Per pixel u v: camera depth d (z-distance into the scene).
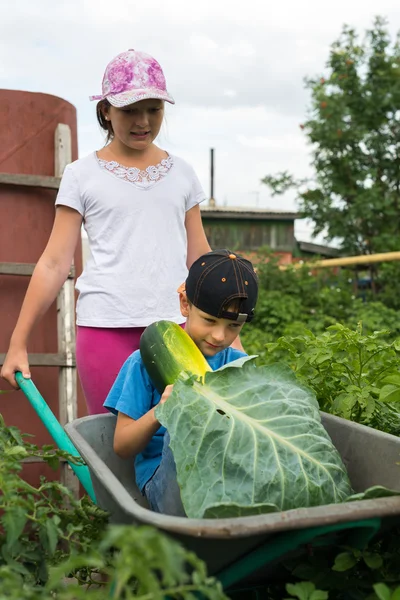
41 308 3.85
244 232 21.75
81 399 5.50
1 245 5.24
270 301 12.55
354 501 2.05
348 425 2.90
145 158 4.03
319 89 15.63
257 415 2.43
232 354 3.29
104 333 3.89
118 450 2.87
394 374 3.57
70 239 3.93
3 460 2.68
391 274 14.20
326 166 15.80
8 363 3.75
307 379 3.82
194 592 2.08
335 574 2.32
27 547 2.61
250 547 2.05
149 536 1.55
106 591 2.28
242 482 2.26
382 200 15.11
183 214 4.10
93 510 2.67
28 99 5.34
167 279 3.96
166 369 2.74
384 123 15.67
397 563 2.44
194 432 2.34
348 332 3.89
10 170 5.29
